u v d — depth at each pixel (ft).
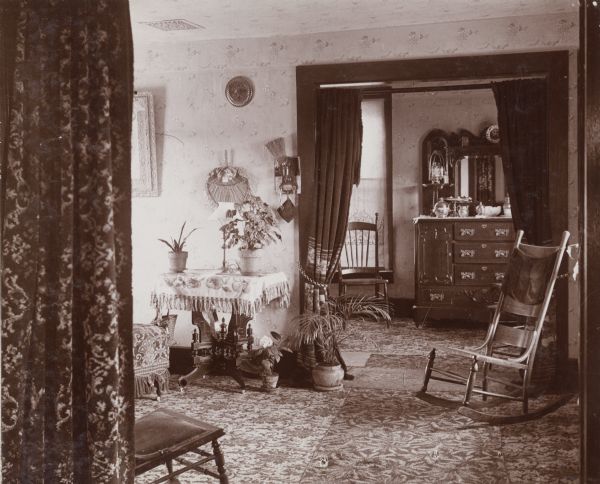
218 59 20.84
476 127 30.99
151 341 17.97
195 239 21.56
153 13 17.97
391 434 15.01
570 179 18.52
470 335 26.66
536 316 16.37
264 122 20.74
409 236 31.78
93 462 7.47
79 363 7.66
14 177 7.54
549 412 16.35
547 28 18.33
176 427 10.09
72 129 7.45
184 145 21.40
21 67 7.55
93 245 7.44
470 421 15.83
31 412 7.48
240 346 19.43
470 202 30.50
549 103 18.38
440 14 18.22
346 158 19.99
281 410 16.97
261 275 19.04
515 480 12.23
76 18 7.45
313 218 20.07
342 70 19.72
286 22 18.93
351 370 21.17
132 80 7.94
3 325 7.48
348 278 30.58
